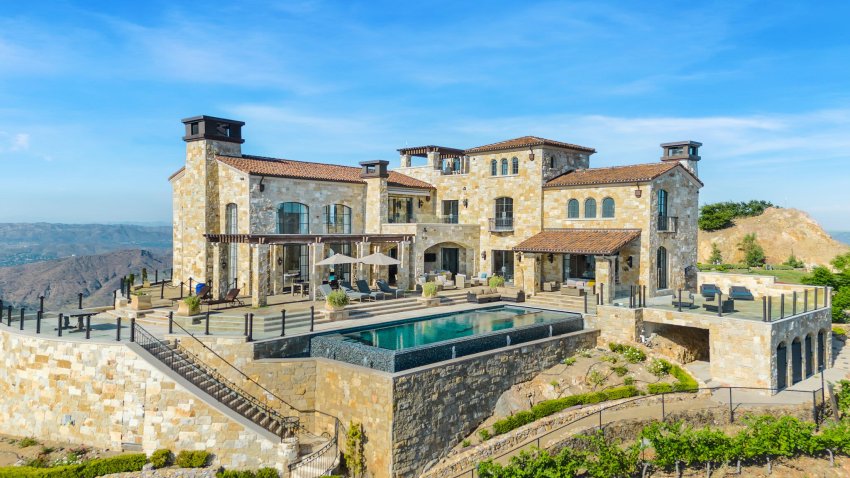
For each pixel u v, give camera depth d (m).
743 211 98.88
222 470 18.92
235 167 33.47
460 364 21.11
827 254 85.25
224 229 34.59
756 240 89.12
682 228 37.31
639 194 33.88
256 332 23.11
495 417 22.34
